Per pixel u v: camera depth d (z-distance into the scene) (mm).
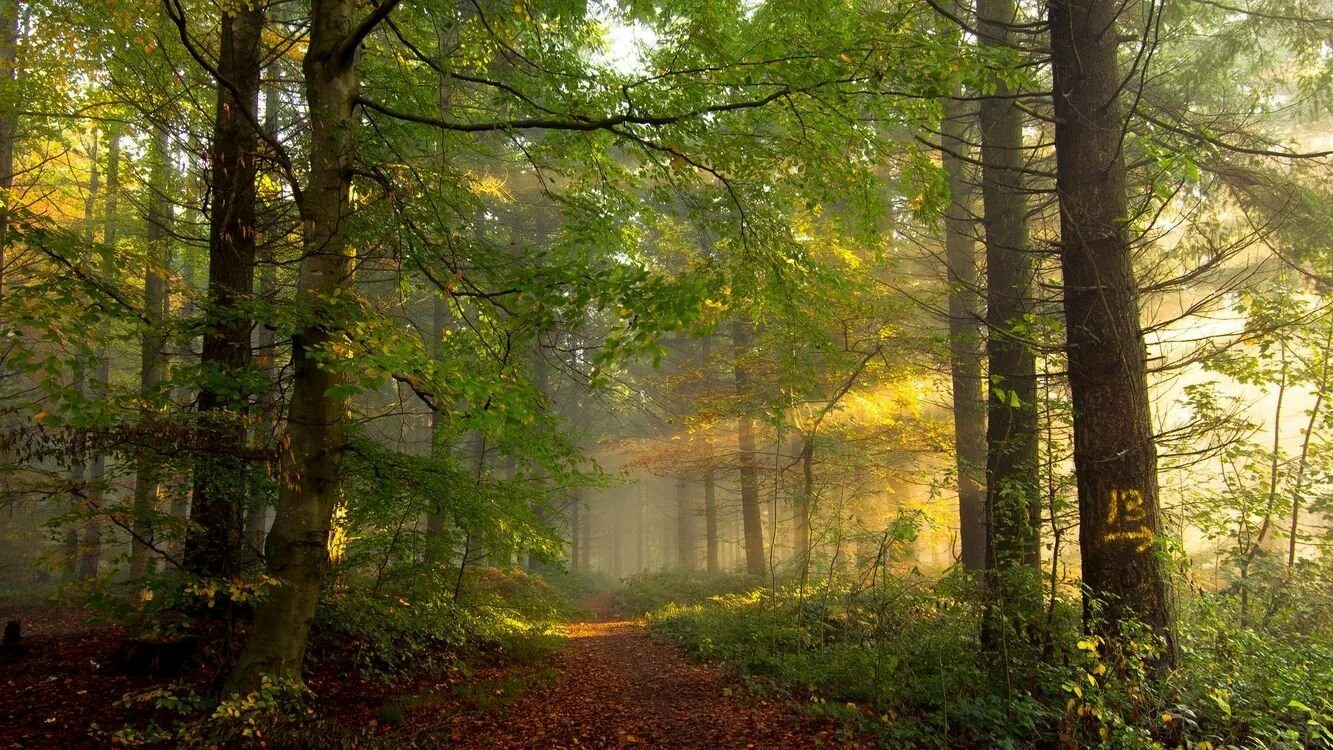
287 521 5445
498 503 7602
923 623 7652
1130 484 6035
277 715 4969
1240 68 9320
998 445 7344
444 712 6582
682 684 8359
